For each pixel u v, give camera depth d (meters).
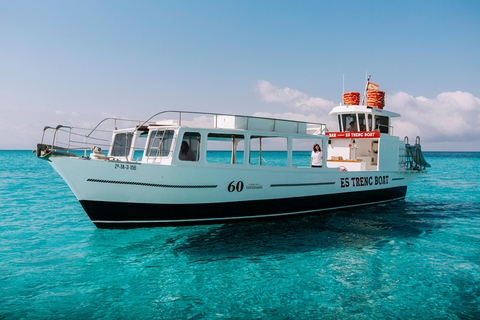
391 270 6.98
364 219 11.63
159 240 8.69
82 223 10.87
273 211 10.76
